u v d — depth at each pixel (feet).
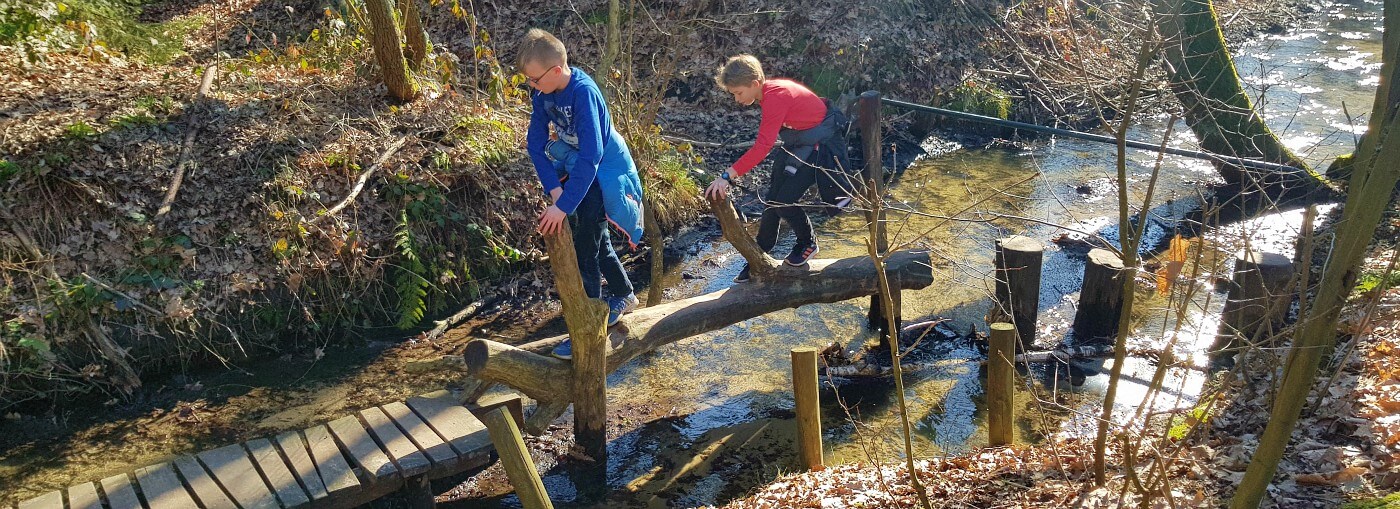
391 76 25.89
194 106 23.70
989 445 16.37
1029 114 38.83
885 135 35.83
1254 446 13.93
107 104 22.97
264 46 34.81
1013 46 39.24
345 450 14.96
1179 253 11.81
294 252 21.58
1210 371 19.04
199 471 14.37
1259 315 18.93
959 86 38.58
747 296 19.01
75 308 19.04
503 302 23.77
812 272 19.56
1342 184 27.76
